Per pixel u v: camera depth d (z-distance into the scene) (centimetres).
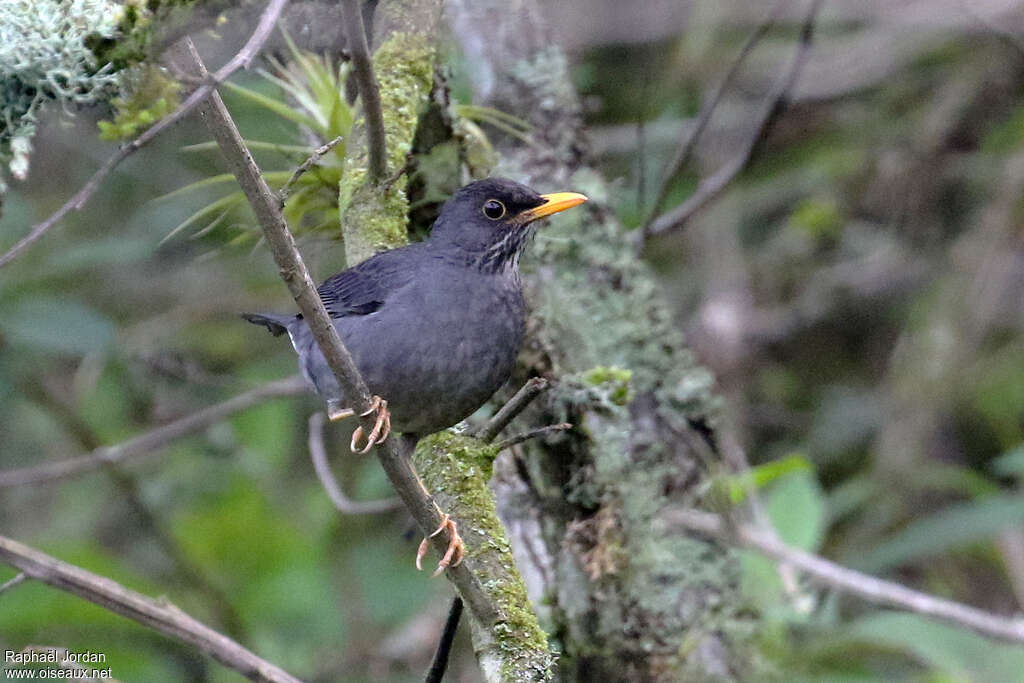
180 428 1218
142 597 686
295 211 887
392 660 1242
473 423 931
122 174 1458
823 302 1595
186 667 1166
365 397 611
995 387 1476
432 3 866
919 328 1502
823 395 1585
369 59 709
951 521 1207
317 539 1323
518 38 995
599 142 1468
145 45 580
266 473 1366
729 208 1578
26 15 586
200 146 834
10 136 592
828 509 1387
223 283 1531
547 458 907
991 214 1487
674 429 975
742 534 994
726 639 961
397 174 815
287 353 1488
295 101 905
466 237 823
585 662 912
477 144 929
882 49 1562
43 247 1391
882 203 1581
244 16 689
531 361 911
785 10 1514
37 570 643
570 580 912
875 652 1170
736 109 1580
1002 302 1534
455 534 668
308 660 1214
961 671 1030
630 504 931
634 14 1272
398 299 789
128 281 1537
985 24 1352
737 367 1521
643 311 992
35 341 1242
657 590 937
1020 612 1373
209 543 1254
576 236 974
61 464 1255
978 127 1548
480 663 675
